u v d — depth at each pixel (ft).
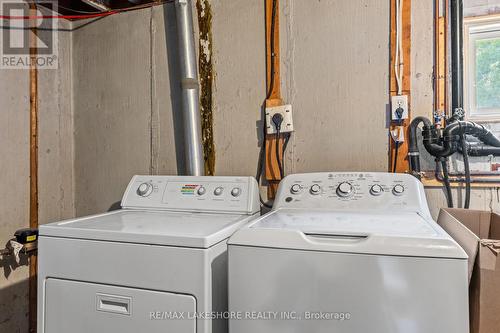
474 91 4.83
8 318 5.21
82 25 6.69
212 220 4.03
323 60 5.22
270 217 3.63
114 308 3.28
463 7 4.68
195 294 3.03
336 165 5.14
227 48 5.73
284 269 2.79
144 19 6.29
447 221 3.74
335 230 2.89
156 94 6.19
